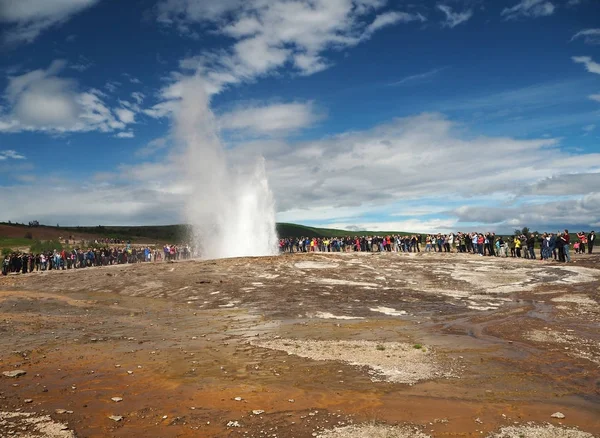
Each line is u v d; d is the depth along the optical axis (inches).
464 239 1750.7
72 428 278.8
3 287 1162.6
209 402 323.9
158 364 428.8
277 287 957.8
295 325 619.2
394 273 1140.5
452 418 287.6
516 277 1050.1
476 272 1138.0
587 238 1594.5
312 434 264.8
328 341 512.4
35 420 291.1
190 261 1513.3
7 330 605.6
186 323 651.5
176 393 345.1
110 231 4859.7
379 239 2004.2
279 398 329.1
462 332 560.7
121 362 438.0
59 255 1775.3
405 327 598.2
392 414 295.3
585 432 264.2
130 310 776.9
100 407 316.5
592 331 551.5
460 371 389.4
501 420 283.9
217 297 877.8
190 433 270.4
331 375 382.3
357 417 290.7
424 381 363.9
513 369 394.9
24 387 362.3
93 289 1051.3
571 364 409.1
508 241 1638.8
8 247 2768.2
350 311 722.2
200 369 409.7
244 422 285.4
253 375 388.2
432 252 1747.0
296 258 1409.9
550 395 329.4
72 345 515.5
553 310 700.0
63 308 804.6
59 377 389.7
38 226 4480.8
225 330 594.9
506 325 595.5
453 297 843.4
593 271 1080.2
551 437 257.4
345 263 1314.0
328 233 5812.0
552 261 1307.8
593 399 320.5
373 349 470.3
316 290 916.6
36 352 481.7
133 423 287.1
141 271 1282.0
